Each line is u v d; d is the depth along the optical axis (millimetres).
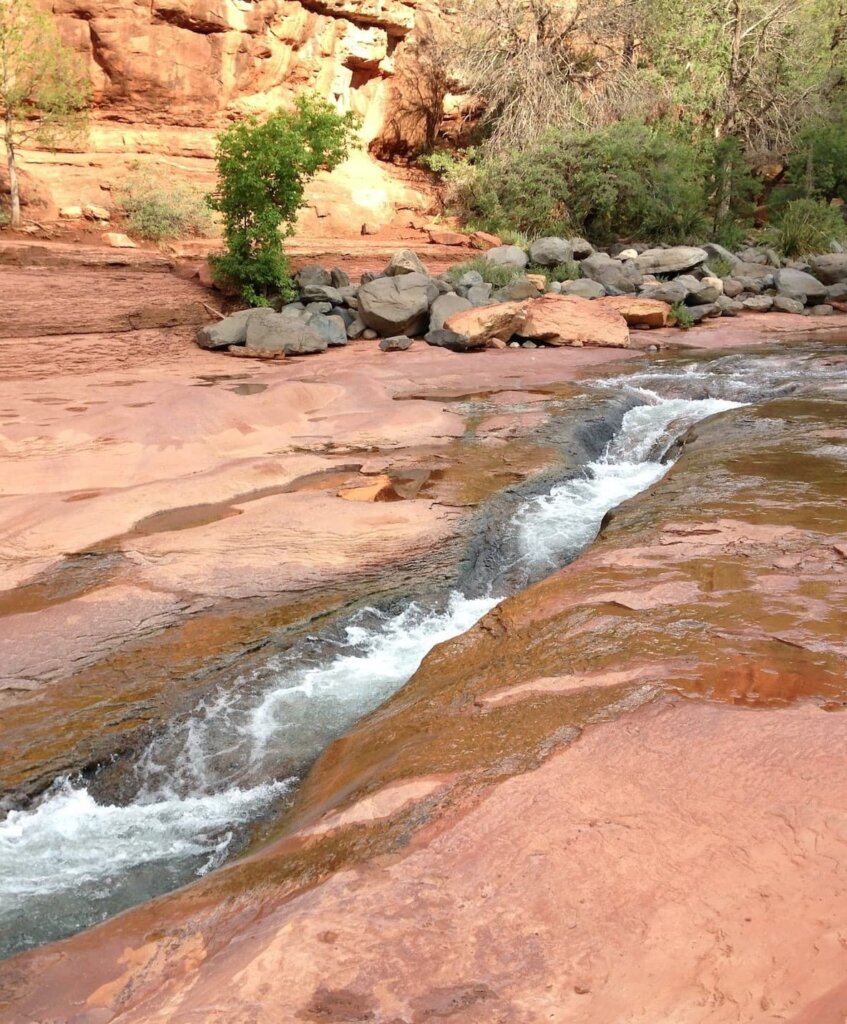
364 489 7750
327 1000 2145
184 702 4621
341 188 22688
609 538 5758
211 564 6207
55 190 17953
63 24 18766
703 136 26812
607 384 12312
